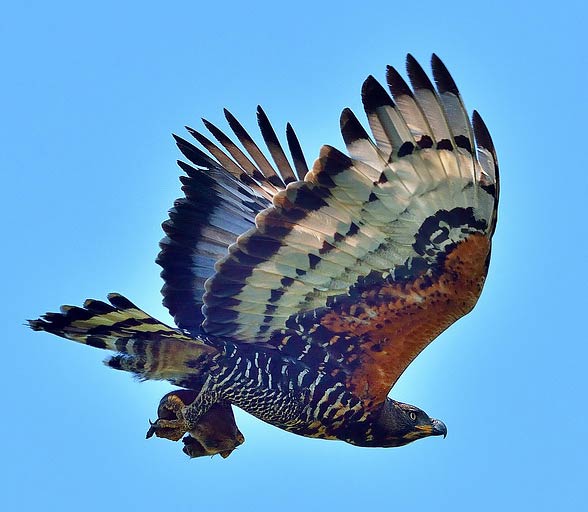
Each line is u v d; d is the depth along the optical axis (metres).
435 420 22.92
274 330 20.73
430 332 20.39
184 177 22.17
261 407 21.12
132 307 20.00
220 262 20.17
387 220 19.48
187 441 21.59
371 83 18.81
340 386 20.98
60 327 20.41
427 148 18.91
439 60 18.62
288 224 19.80
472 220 19.27
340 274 20.06
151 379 21.09
